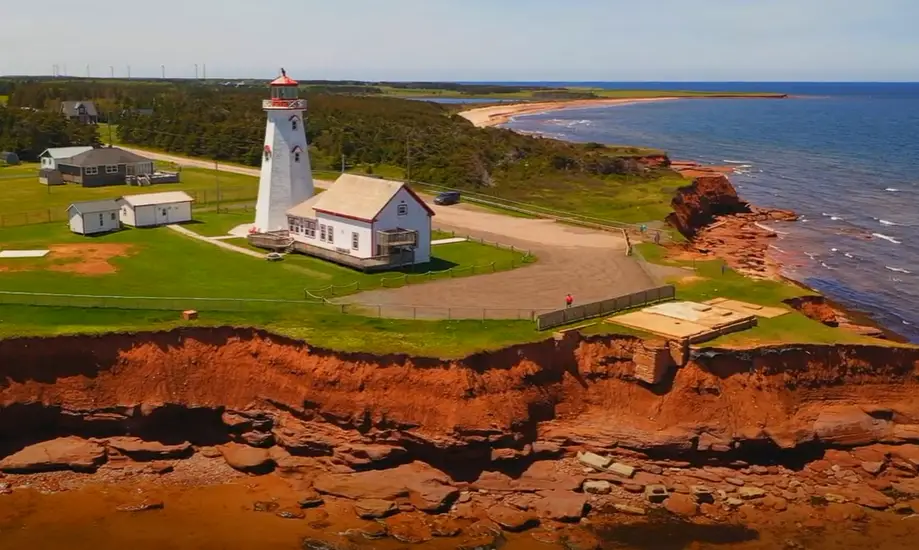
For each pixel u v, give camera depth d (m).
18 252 68.44
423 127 151.25
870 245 97.31
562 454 46.12
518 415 45.47
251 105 170.38
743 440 46.00
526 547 39.22
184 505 42.12
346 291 58.56
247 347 48.34
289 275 63.66
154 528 40.19
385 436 44.66
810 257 90.69
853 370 49.25
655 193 105.44
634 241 76.62
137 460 45.84
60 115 152.25
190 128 145.12
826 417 47.72
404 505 42.12
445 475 44.06
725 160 174.75
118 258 67.56
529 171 119.81
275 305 53.22
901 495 44.03
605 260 69.12
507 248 73.81
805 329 51.50
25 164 128.38
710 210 113.50
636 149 144.75
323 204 70.56
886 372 49.62
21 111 148.12
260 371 47.59
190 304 52.59
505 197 103.25
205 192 101.38
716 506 42.66
